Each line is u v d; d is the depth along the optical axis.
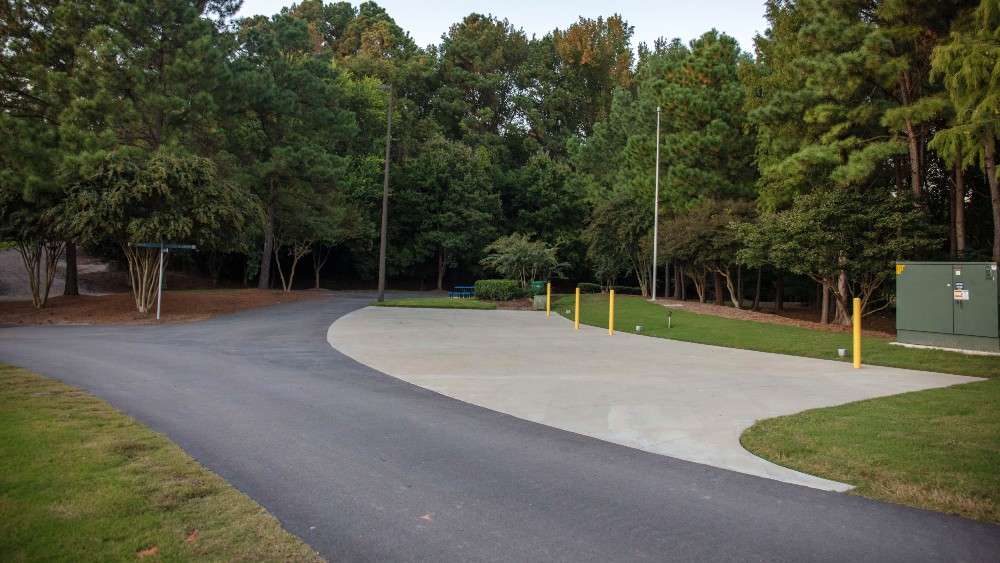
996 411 7.91
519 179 63.06
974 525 4.45
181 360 12.16
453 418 7.71
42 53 25.81
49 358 12.10
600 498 5.01
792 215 21.28
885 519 4.56
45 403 7.75
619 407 8.38
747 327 18.69
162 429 6.88
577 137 70.69
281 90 39.28
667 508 4.79
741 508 4.79
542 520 4.53
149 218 21.17
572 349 14.52
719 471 5.72
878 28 20.14
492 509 4.74
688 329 18.31
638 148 38.09
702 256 29.31
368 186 53.94
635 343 15.81
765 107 24.05
